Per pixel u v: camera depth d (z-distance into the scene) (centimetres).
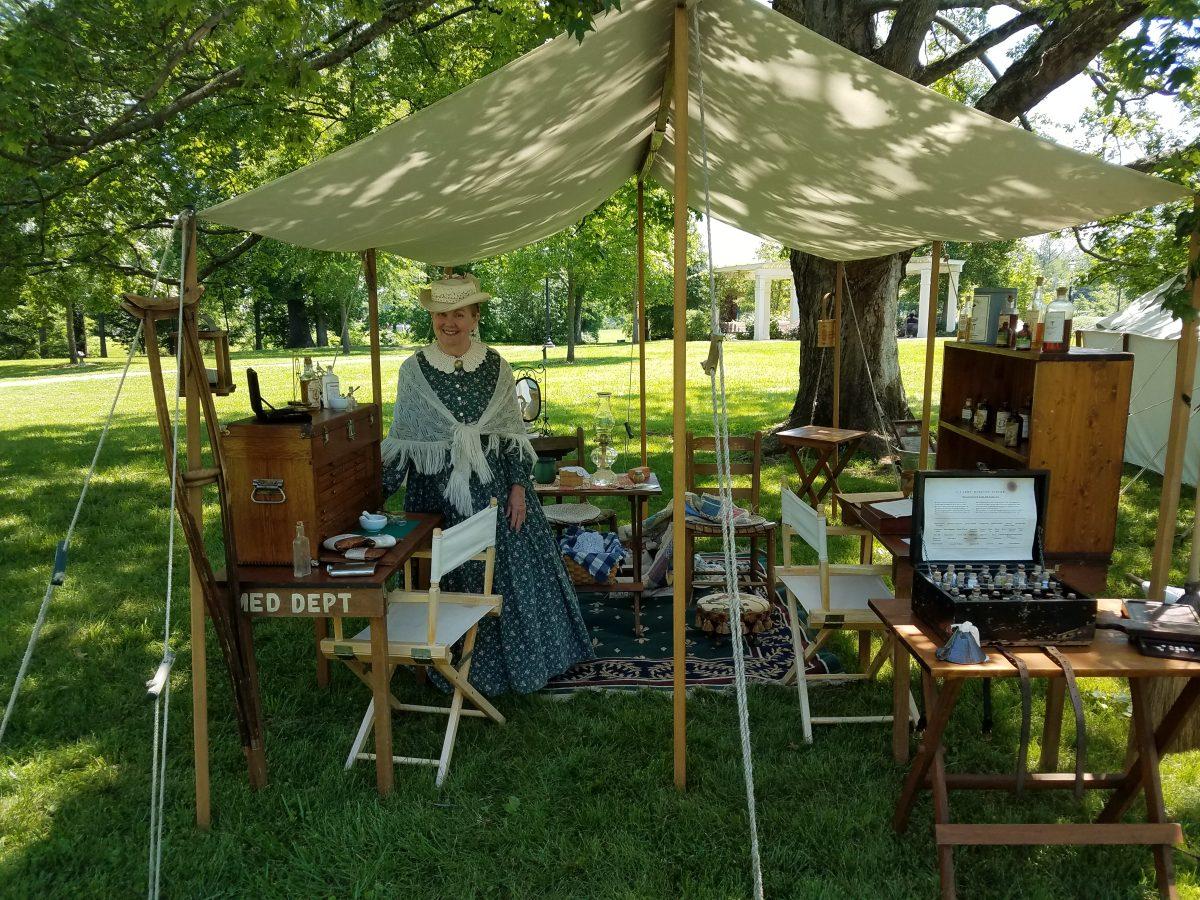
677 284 277
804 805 293
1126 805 269
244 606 289
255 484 297
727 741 335
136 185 758
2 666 421
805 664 395
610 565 480
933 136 264
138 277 844
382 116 796
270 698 379
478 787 310
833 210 411
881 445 878
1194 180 347
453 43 828
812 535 346
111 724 360
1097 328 857
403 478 389
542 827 284
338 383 344
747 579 502
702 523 472
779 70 253
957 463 440
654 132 441
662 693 381
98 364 2775
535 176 375
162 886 261
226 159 839
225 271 1038
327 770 317
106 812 296
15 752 338
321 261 1202
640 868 264
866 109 258
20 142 491
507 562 374
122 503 776
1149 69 262
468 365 372
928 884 256
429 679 393
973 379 436
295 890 258
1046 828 242
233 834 282
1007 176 286
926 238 439
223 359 283
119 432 1218
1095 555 323
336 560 300
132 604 506
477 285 368
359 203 296
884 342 889
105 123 632
